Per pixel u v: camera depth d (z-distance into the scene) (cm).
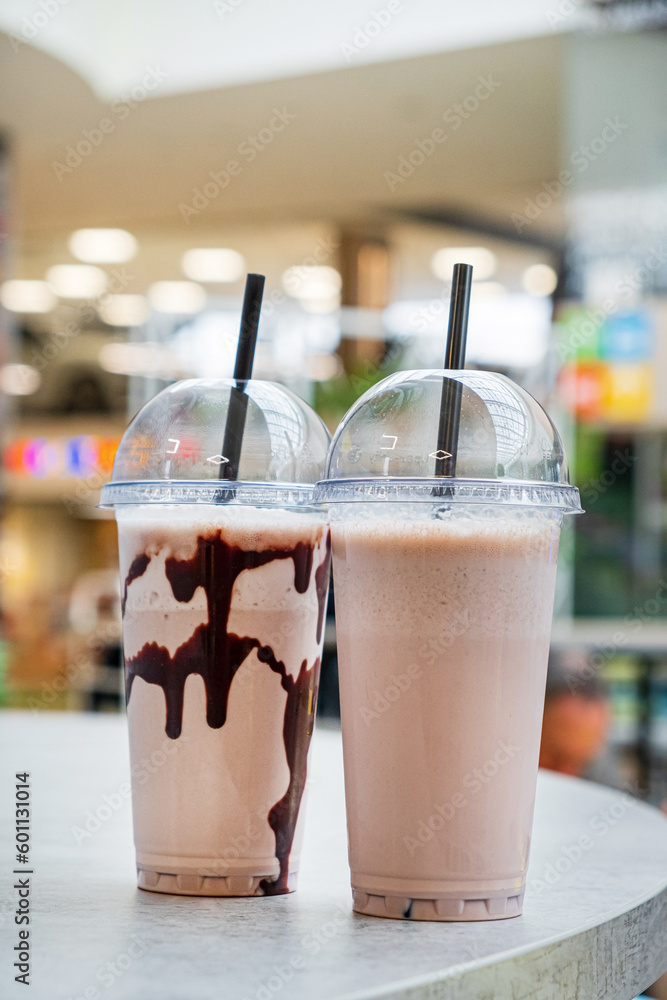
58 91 539
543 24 492
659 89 476
